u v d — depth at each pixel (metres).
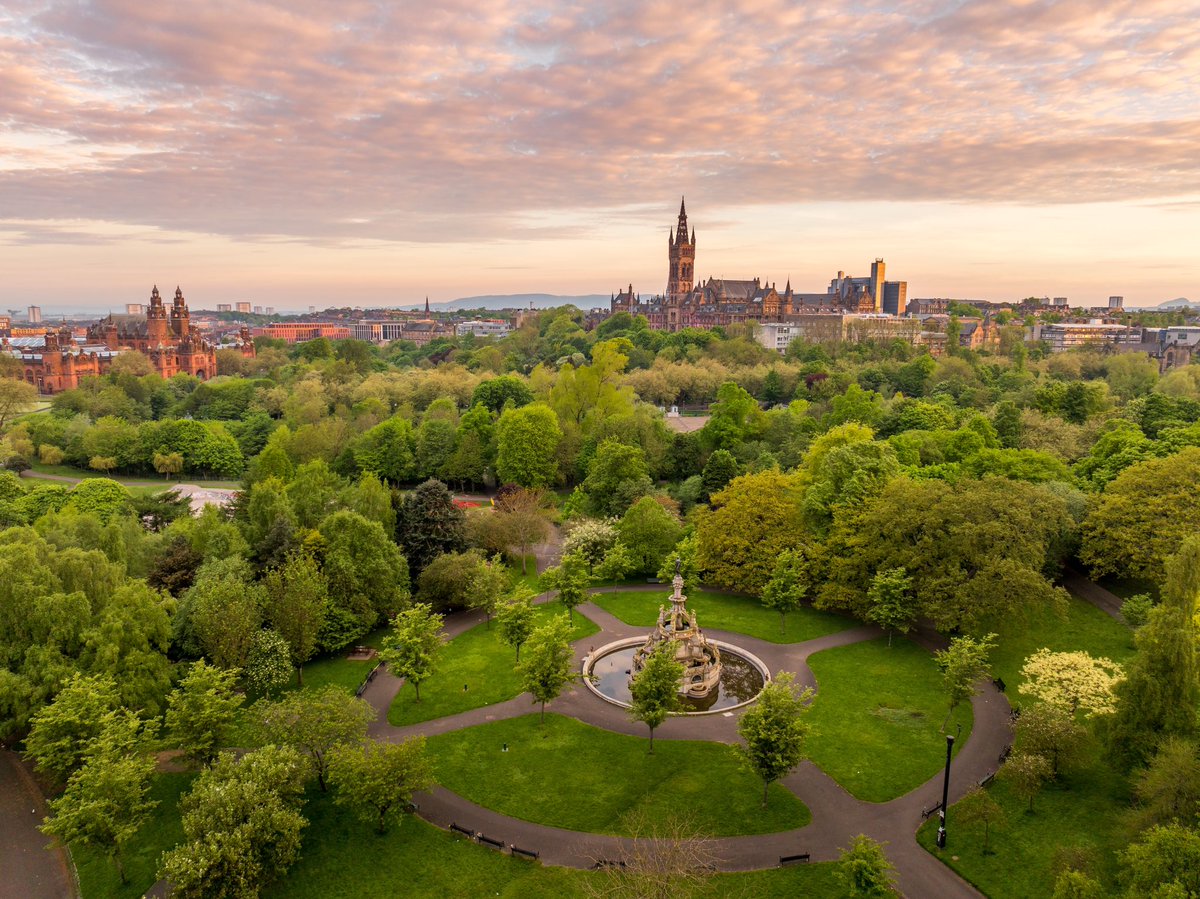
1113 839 48.66
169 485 161.75
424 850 50.56
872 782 57.00
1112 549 83.75
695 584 95.88
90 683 56.16
